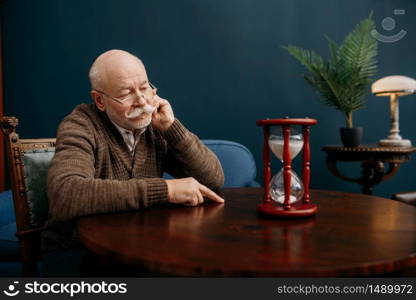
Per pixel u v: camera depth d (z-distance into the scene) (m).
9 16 2.47
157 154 1.22
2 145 2.46
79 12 2.50
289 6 2.57
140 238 0.63
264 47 2.57
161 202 0.85
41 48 2.49
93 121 1.06
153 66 2.55
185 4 2.54
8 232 1.50
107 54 1.02
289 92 2.59
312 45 2.58
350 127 2.22
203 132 2.58
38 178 1.19
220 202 0.95
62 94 2.51
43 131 2.51
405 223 0.73
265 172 0.86
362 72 2.20
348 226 0.71
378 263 0.50
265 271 0.47
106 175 1.06
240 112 2.59
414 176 2.66
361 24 2.19
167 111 1.10
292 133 0.81
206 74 2.57
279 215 0.78
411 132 2.65
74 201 0.78
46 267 1.00
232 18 2.56
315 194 1.09
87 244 0.64
